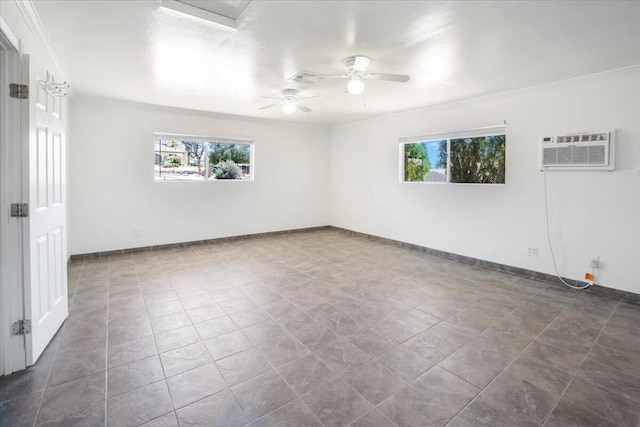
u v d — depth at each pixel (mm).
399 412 1704
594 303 3180
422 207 5230
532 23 2303
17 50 1917
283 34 2506
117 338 2430
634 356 2252
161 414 1672
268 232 6426
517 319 2820
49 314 2342
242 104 4906
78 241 4574
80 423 1605
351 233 6672
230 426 1597
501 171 4281
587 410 1732
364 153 6281
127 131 4848
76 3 2076
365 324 2701
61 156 2627
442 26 2365
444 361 2178
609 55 2881
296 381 1949
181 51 2859
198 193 5547
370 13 2186
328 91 4109
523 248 4023
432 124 5004
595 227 3441
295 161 6688
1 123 1917
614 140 3252
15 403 1733
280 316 2834
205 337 2461
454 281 3805
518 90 3939
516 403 1783
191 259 4676
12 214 1963
